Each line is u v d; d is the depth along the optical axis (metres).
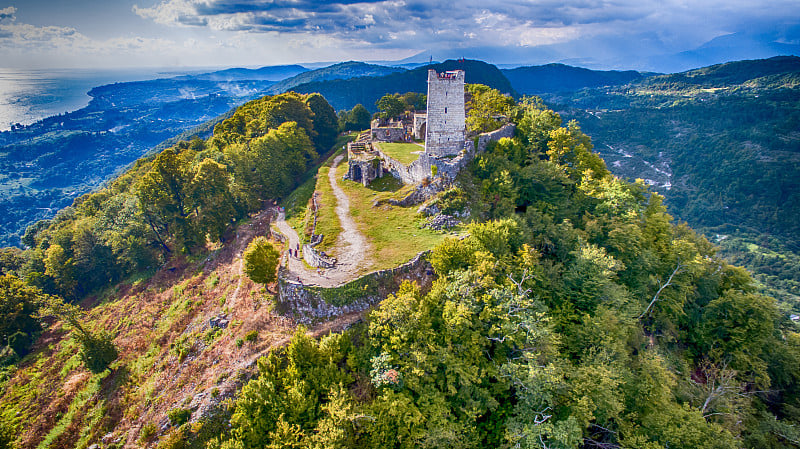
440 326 42.50
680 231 80.12
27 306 65.94
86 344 51.19
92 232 85.56
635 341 51.94
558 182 69.50
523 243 55.41
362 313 46.81
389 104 126.31
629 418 44.50
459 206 60.84
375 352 42.19
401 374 38.69
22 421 48.97
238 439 36.12
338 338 41.84
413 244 55.50
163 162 76.88
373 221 63.03
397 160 77.06
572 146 78.19
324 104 127.50
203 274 68.44
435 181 64.75
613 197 69.38
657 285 62.56
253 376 41.47
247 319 49.31
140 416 43.31
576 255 54.25
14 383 56.28
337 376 39.22
